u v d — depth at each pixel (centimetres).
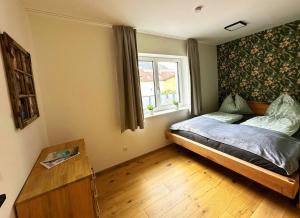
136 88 249
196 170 235
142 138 282
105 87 237
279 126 226
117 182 218
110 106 243
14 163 100
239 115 304
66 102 210
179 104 348
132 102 243
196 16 221
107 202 182
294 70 279
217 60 396
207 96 381
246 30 296
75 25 210
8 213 85
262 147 170
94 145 234
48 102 199
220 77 397
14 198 94
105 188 207
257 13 224
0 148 85
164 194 190
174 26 253
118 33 230
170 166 251
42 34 191
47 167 129
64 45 204
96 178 230
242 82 356
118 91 241
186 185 203
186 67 338
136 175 232
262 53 315
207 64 377
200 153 235
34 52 187
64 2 169
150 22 232
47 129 200
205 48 371
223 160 201
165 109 329
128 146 267
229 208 162
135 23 232
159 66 317
